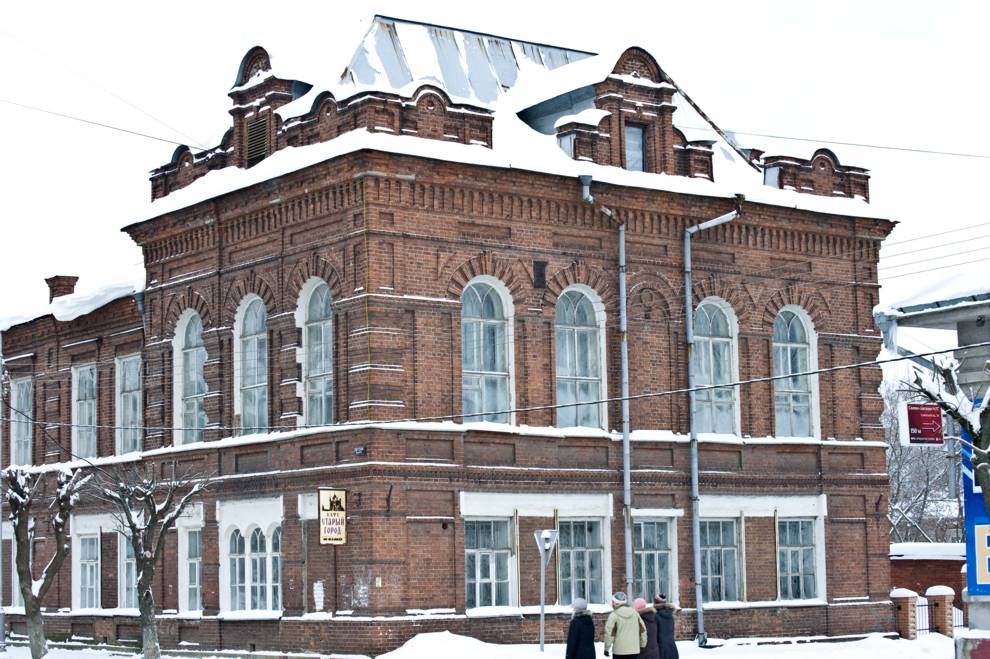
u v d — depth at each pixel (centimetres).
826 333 4597
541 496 4050
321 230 4012
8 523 5412
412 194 3922
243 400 4281
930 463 9088
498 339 4069
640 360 4250
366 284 3841
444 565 3875
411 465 3844
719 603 4306
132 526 4044
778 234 4541
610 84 4294
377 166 3856
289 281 4097
